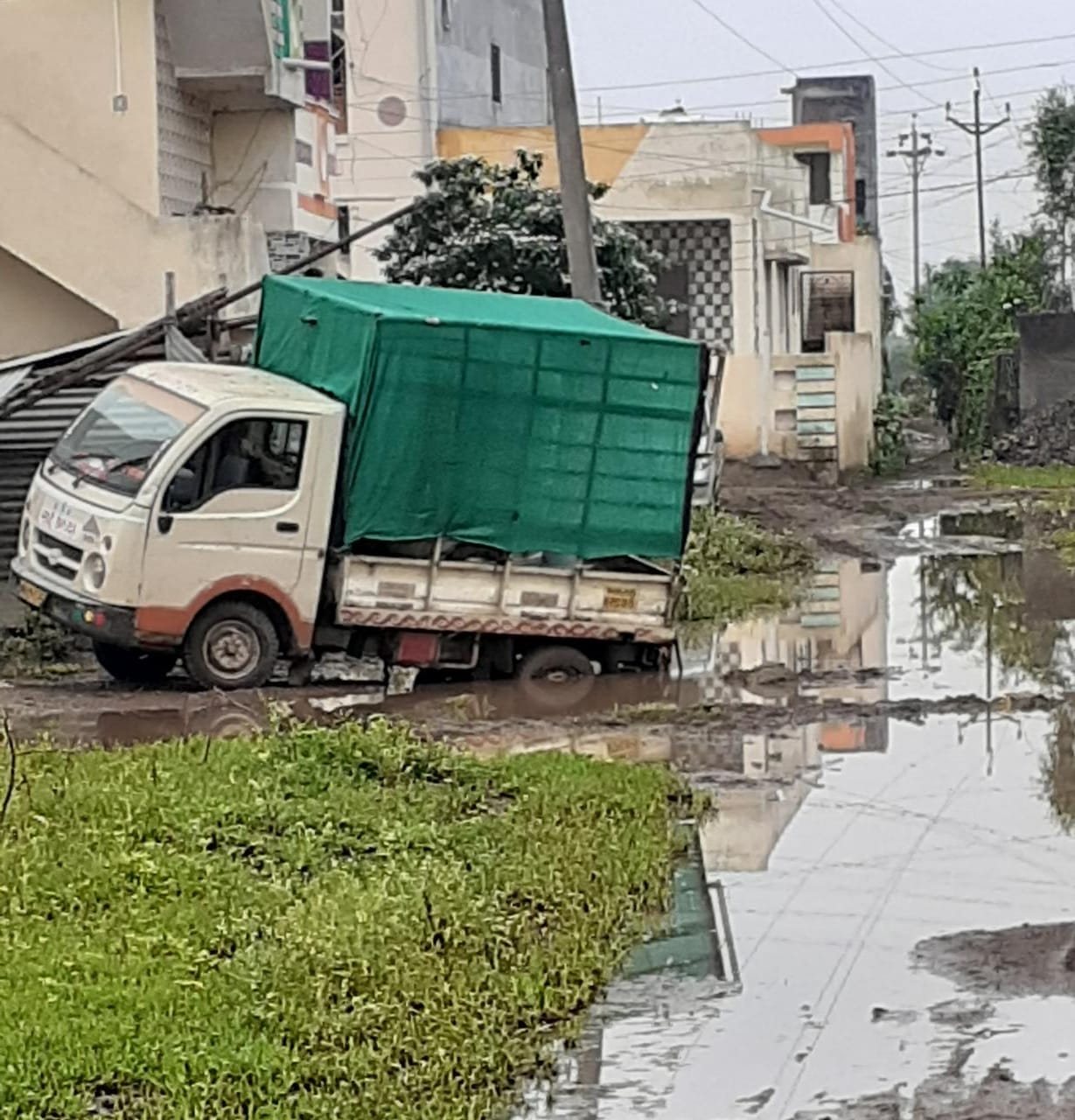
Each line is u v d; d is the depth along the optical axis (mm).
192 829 9531
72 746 12477
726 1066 6969
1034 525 30000
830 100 70625
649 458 15445
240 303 21172
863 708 14344
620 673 15984
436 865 9055
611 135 38000
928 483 39281
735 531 24922
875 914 8922
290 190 25328
